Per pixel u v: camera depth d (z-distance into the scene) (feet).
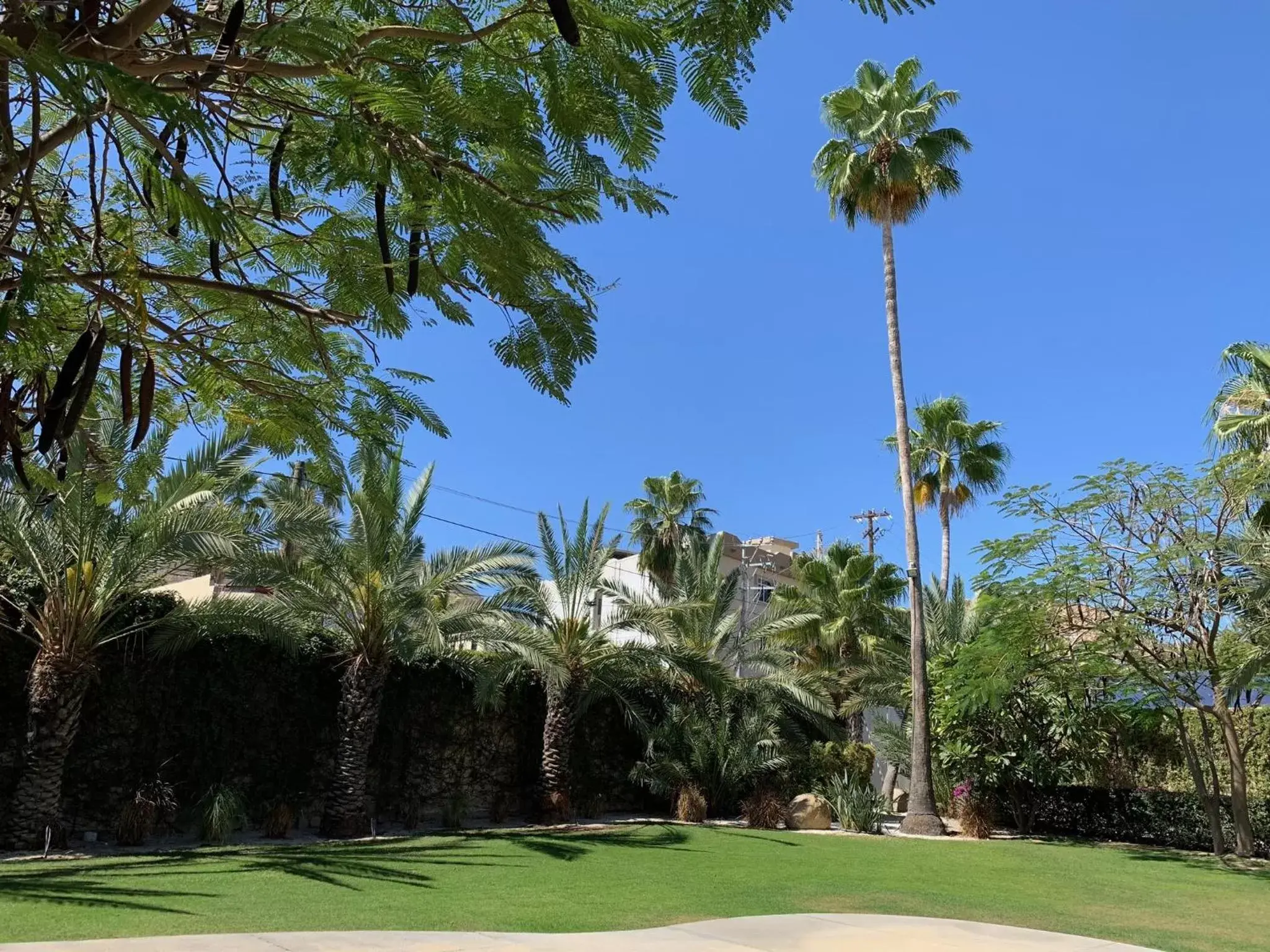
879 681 73.56
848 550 94.38
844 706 75.31
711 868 37.76
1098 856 48.67
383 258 9.06
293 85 8.52
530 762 62.85
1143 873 42.39
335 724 53.21
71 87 4.98
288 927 23.27
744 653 71.05
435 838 47.67
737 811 63.98
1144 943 25.85
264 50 7.33
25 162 7.85
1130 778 61.82
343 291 10.52
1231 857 48.70
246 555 44.24
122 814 42.91
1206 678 51.70
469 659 58.44
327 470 14.17
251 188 10.87
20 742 42.14
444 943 22.07
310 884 30.50
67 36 6.96
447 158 7.48
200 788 47.75
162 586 50.26
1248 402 56.24
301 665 52.21
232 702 49.32
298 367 12.80
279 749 51.08
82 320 10.46
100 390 14.16
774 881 34.81
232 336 12.28
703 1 7.16
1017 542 50.03
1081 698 59.47
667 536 102.89
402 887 30.71
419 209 8.84
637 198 8.41
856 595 84.79
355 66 7.02
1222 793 56.34
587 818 63.21
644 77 7.41
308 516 43.27
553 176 8.09
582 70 7.40
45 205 9.96
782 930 25.25
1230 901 34.47
